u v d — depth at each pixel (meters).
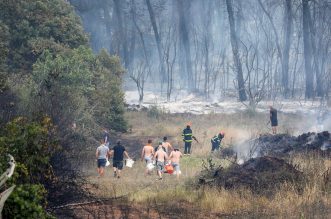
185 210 46.72
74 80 101.31
